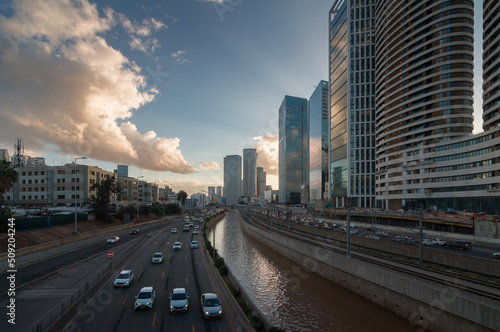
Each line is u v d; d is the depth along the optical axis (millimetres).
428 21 89688
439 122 83688
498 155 62562
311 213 138750
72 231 57594
